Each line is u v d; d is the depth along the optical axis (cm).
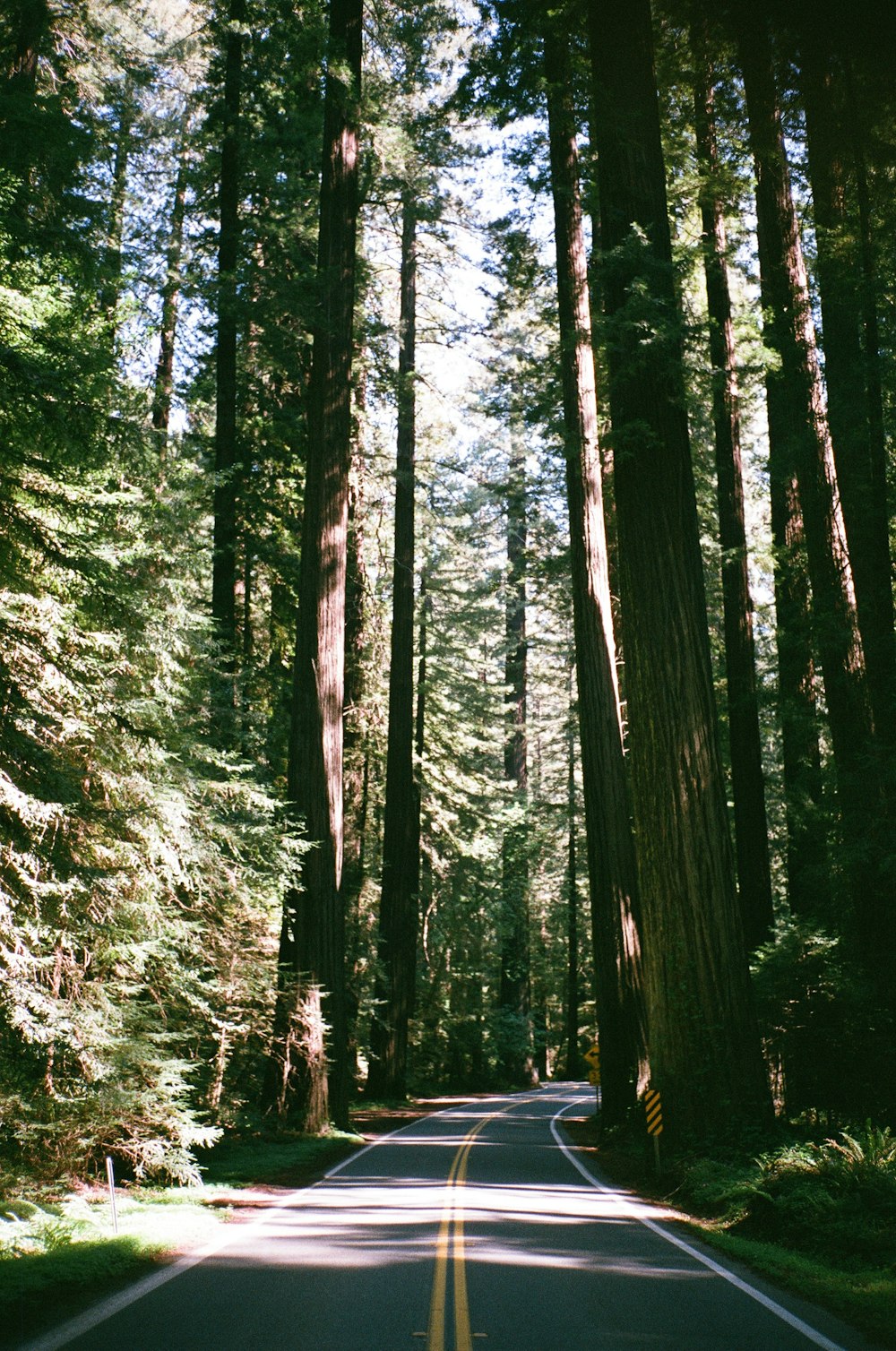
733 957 1408
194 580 1577
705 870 1418
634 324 1387
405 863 3253
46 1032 959
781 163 1745
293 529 2595
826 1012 1508
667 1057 1413
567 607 3234
